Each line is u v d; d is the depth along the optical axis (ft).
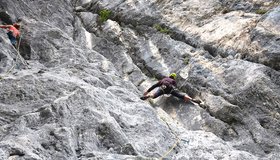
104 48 72.79
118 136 37.65
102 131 37.86
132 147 36.91
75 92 41.60
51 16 77.25
